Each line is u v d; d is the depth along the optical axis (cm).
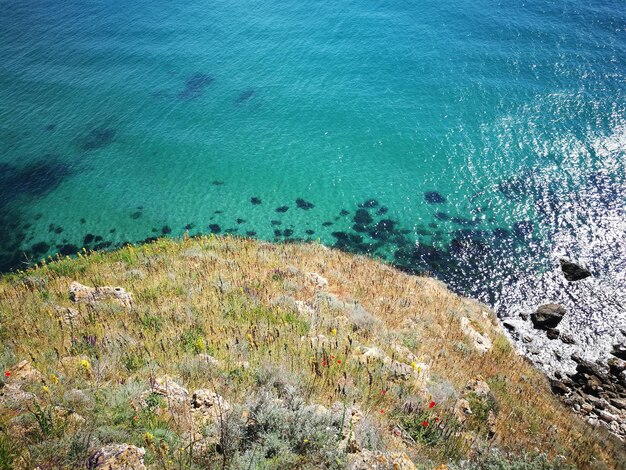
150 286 1535
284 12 6894
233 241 2384
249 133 4728
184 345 1108
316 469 650
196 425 732
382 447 777
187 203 3897
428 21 6338
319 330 1330
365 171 4131
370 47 5922
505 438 1116
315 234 3484
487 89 5012
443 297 2266
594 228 3288
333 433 736
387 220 3584
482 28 6034
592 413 2009
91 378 870
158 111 5119
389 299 1878
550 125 4406
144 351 1043
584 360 2408
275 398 829
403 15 6531
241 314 1362
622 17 5900
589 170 3828
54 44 6419
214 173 4231
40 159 4488
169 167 4331
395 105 4944
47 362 951
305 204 3812
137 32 6606
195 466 620
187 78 5612
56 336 1127
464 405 1151
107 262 1914
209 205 3866
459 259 3177
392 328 1582
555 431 1355
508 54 5512
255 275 1748
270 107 5094
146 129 4853
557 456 1100
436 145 4362
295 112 4984
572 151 4056
